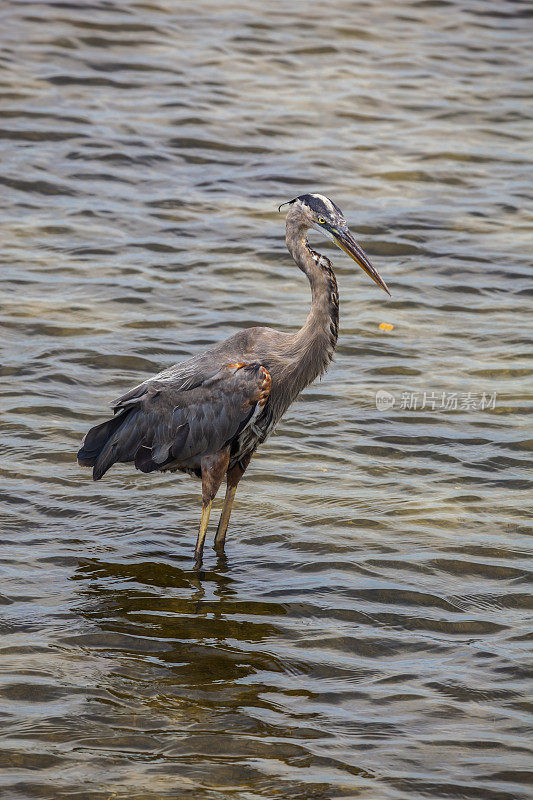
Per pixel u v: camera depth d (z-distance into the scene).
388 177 22.86
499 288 18.69
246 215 21.00
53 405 14.36
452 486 12.87
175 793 7.72
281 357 11.38
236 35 29.95
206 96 26.08
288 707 8.80
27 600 10.31
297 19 31.66
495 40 31.22
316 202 11.49
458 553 11.38
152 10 30.95
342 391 15.27
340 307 17.98
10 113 24.11
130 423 11.66
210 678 9.17
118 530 11.80
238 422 11.10
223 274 18.78
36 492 12.42
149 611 10.21
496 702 8.95
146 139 23.66
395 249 19.95
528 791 7.86
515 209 21.75
